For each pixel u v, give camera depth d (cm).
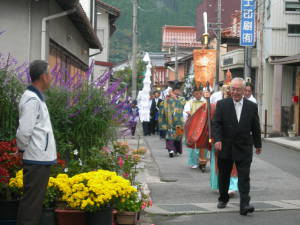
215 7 4428
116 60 7288
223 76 3841
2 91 842
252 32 2805
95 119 893
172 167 1409
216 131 854
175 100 1633
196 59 1423
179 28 6931
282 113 2834
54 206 670
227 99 855
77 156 895
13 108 842
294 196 1002
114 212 701
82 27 1816
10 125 833
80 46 2075
